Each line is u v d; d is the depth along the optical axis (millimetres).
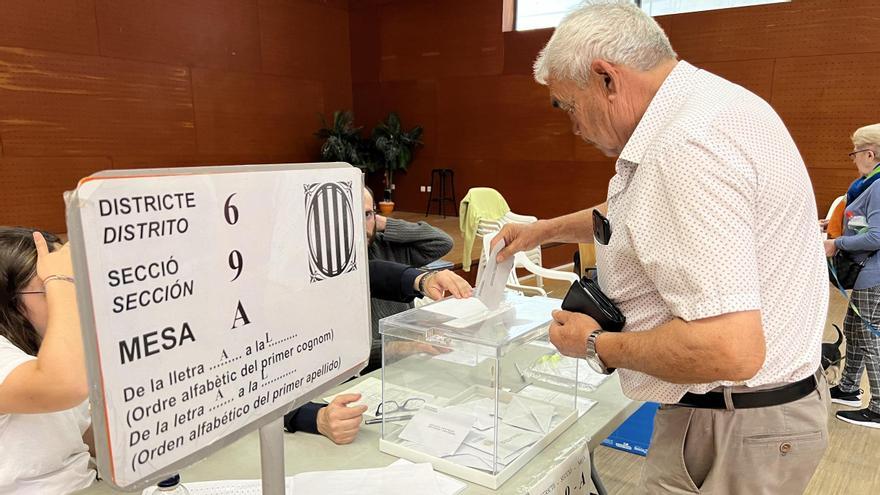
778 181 879
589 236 1399
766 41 5656
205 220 491
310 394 633
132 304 442
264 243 551
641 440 2395
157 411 470
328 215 631
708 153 820
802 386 986
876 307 2715
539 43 7176
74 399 793
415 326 1117
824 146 5516
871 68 5195
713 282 792
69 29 5969
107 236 420
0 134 5629
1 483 1038
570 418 1250
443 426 1107
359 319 699
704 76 939
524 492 995
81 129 6156
